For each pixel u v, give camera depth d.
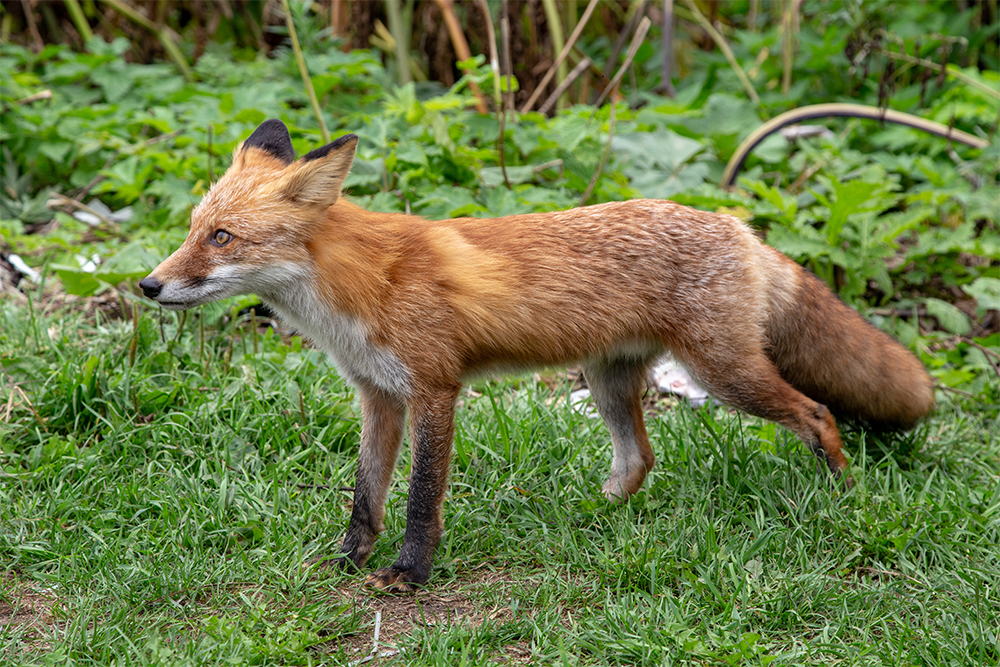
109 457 5.27
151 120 8.83
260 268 4.29
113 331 6.40
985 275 7.58
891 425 5.56
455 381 4.50
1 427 5.32
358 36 10.78
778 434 5.54
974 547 4.59
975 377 6.79
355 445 5.63
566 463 5.41
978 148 8.66
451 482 5.23
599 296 4.69
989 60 11.38
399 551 4.74
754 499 5.00
